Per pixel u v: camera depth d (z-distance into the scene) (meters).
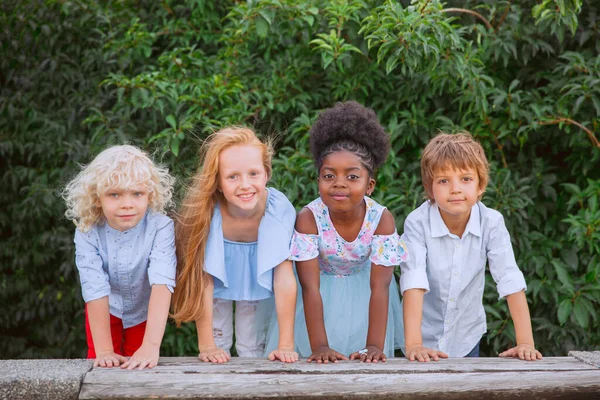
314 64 3.44
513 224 3.25
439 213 2.43
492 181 3.20
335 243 2.36
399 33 2.85
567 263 3.25
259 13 3.11
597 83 3.06
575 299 3.08
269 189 2.40
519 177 3.39
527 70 3.37
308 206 2.38
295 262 2.35
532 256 3.23
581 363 2.07
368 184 2.25
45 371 1.85
